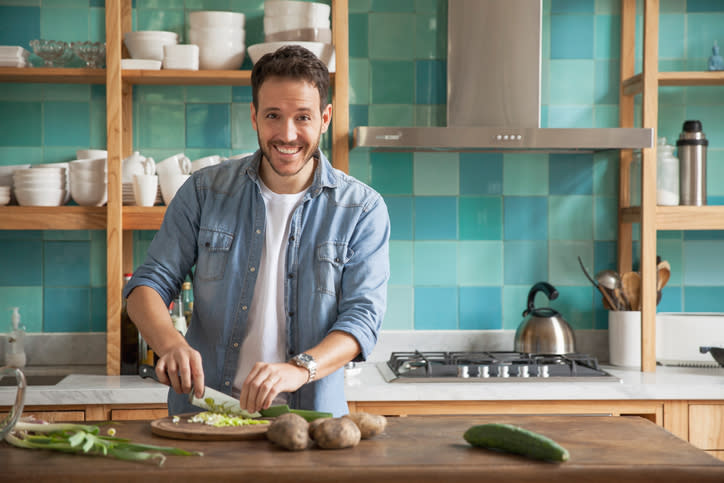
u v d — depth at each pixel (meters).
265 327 1.75
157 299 1.67
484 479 1.19
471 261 2.96
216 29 2.68
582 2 2.96
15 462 1.22
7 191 2.59
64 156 2.86
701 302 2.99
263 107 1.57
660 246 2.99
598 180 2.97
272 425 1.30
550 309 2.77
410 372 2.49
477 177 2.96
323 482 1.17
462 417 1.58
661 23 2.98
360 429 1.37
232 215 1.78
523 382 2.40
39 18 2.84
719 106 2.97
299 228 1.76
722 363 2.54
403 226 2.95
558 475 1.19
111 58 2.55
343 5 2.66
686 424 2.38
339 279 1.77
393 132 2.50
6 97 2.84
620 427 1.48
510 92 2.73
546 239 2.97
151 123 2.88
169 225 1.80
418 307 2.95
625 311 2.76
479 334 2.95
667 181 2.76
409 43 2.93
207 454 1.26
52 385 2.36
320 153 1.80
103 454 1.25
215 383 1.76
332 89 2.87
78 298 2.87
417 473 1.18
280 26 2.67
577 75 2.97
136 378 2.49
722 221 2.64
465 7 2.74
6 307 2.85
